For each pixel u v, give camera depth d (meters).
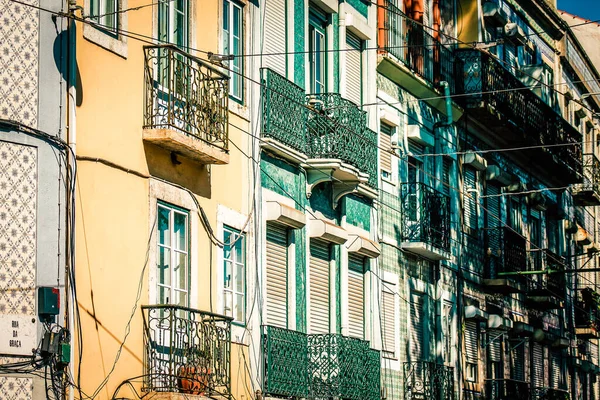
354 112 31.12
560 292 48.69
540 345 47.75
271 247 28.17
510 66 45.34
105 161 21.89
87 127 21.52
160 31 24.20
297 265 29.05
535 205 48.28
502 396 42.16
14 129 19.91
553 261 50.03
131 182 22.59
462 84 41.12
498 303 43.19
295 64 30.03
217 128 24.50
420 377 35.31
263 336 27.17
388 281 34.31
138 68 23.08
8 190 19.77
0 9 20.06
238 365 26.03
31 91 20.23
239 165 26.67
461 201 40.41
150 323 22.86
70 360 20.53
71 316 20.58
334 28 32.12
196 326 23.25
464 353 39.41
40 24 20.47
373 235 33.53
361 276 32.69
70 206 20.75
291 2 29.89
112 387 21.64
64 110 20.70
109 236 21.88
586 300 54.16
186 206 24.34
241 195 26.70
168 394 22.08
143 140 23.06
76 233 21.03
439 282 37.78
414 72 36.94
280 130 28.36
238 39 27.47
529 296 46.34
